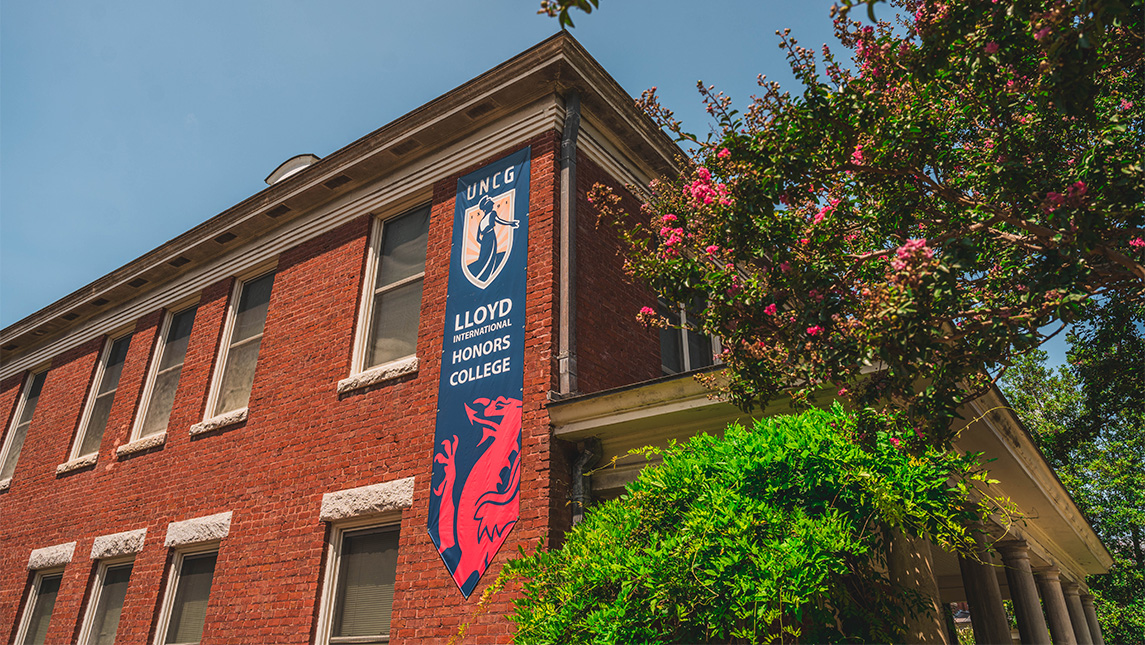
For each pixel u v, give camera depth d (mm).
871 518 4379
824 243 4453
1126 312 7148
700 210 4633
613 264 8594
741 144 4277
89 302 13781
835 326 4090
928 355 3660
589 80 8727
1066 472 25172
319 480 8406
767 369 4461
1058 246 3621
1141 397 12156
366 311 9406
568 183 8148
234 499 9180
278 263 11047
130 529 10305
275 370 9820
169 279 12773
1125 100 4184
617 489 6809
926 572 5227
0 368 15906
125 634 9328
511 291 7832
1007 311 3840
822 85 3992
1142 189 3598
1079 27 3254
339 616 7715
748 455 4516
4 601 11805
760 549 4027
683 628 4332
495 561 6629
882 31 4586
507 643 6234
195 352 11289
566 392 7055
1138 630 23797
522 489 6750
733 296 4426
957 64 4137
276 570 8219
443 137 9586
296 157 12672
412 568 7176
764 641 4145
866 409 4301
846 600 4516
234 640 8172
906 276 3627
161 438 10766
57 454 12773
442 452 7500
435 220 9180
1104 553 14016
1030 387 24391
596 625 4297
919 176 4316
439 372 8016
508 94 8898
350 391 8727
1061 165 4254
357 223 10125
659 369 8914
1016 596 8617
